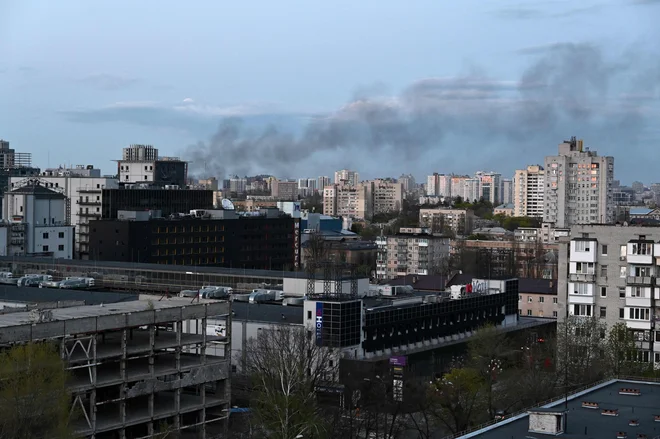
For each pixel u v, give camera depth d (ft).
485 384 596.70
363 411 548.72
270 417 460.96
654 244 648.79
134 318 489.67
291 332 628.69
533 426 322.96
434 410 551.18
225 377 545.85
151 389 499.51
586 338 613.11
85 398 499.10
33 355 408.67
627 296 654.53
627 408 366.22
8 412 386.11
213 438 523.29
